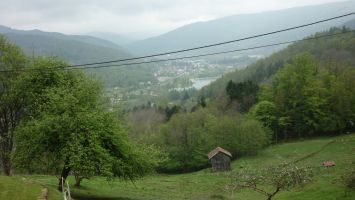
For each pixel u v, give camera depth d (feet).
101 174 130.21
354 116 354.13
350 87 356.18
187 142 359.87
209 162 356.18
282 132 396.16
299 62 379.14
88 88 139.74
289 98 385.09
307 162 245.04
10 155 142.00
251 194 187.01
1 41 155.33
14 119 157.79
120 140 136.77
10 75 153.58
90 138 124.98
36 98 144.56
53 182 180.55
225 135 348.79
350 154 247.09
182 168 360.48
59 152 126.21
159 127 407.03
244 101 455.63
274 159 292.81
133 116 563.48
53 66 149.69
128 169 141.59
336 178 173.99
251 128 338.34
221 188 209.46
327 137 357.20
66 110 127.34
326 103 363.76
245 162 307.58
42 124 124.36
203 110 398.01
